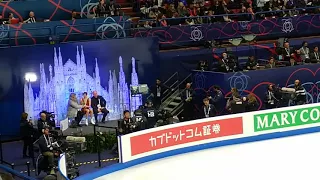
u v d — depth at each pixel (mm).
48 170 21422
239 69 30328
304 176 20484
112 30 30031
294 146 24328
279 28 33719
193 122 23938
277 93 28859
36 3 30672
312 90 31328
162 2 34500
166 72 31875
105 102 28828
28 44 28797
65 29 29375
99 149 23375
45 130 21531
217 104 27953
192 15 33219
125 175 20922
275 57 32656
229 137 24953
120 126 23781
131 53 29938
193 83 31172
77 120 28188
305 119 26500
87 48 29047
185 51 32156
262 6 35594
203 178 20562
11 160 24219
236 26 32812
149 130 22547
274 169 21328
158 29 31312
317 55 32031
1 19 29359
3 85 27578
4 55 27469
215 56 32281
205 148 24312
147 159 22500
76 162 23375
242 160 22531
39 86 28234
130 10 34594
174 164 22188
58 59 28500
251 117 25375
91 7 31812
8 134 27891
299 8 33781
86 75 29141
